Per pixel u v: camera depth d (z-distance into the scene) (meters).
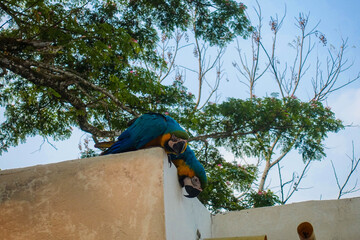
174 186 4.50
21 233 4.00
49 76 8.85
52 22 8.41
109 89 9.61
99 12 10.52
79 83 10.07
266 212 6.41
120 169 4.08
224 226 6.46
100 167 4.15
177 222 4.34
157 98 10.91
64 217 3.99
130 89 9.23
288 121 11.79
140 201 3.88
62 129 11.16
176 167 4.88
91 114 10.96
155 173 3.97
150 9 10.95
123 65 9.24
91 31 8.48
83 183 4.11
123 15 10.81
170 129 4.82
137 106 10.49
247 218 6.45
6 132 11.04
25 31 8.43
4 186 4.26
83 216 3.95
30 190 4.20
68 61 10.01
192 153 4.98
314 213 6.11
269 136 12.28
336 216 6.00
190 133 11.63
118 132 9.59
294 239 6.07
